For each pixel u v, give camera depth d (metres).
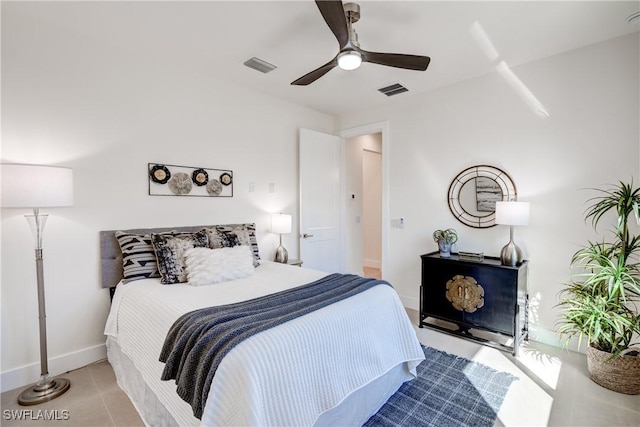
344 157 4.56
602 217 2.46
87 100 2.41
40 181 1.89
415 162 3.64
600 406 1.88
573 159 2.59
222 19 2.16
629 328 1.94
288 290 2.10
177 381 1.35
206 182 3.14
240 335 1.33
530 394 2.01
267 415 1.20
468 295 2.84
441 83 3.28
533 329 2.79
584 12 2.05
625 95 2.36
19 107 2.12
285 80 3.25
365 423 1.75
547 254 2.73
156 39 2.44
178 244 2.53
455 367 2.35
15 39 2.10
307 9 2.04
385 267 3.92
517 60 2.76
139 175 2.69
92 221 2.44
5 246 2.09
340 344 1.58
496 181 3.01
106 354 2.51
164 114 2.85
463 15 2.09
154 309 1.84
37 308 2.21
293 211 4.05
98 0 1.96
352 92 3.55
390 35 2.34
